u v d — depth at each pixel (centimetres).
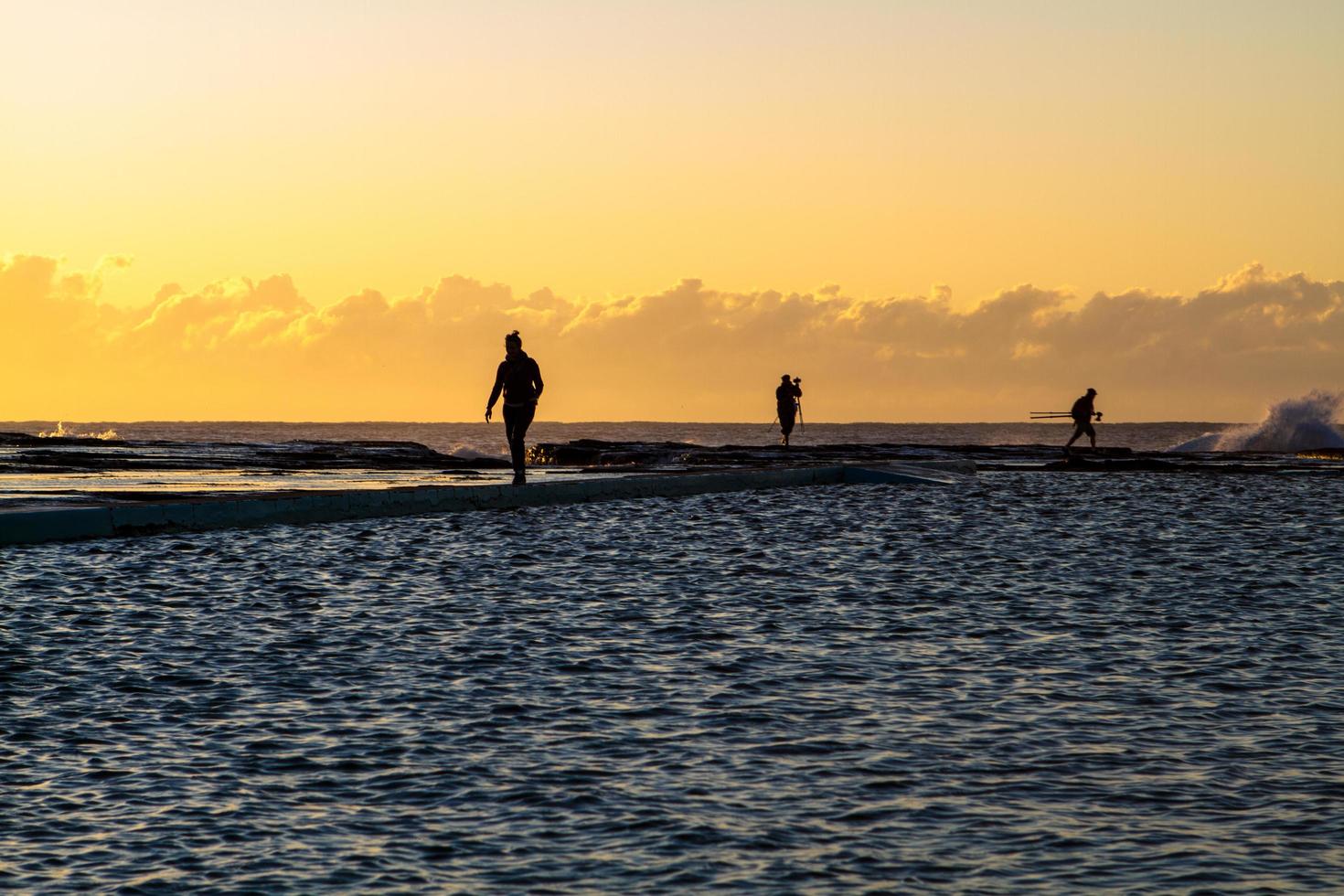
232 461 7881
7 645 2253
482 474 6769
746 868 1279
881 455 9838
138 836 1359
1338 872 1264
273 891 1226
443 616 2575
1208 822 1401
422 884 1242
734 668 2116
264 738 1703
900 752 1645
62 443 10131
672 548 3756
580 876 1261
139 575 3095
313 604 2705
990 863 1291
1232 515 4981
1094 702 1898
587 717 1808
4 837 1352
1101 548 3825
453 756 1625
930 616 2606
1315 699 1917
